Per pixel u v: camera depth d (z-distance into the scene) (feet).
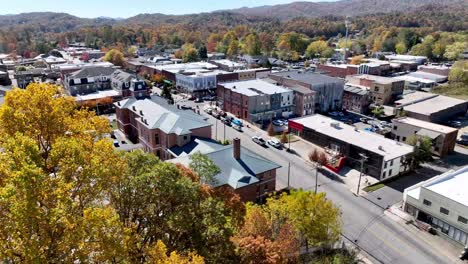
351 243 145.07
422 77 451.53
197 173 115.44
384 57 611.06
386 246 144.36
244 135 269.23
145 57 650.84
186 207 77.56
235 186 151.94
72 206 51.93
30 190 47.39
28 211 46.47
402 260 136.77
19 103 77.97
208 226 78.43
